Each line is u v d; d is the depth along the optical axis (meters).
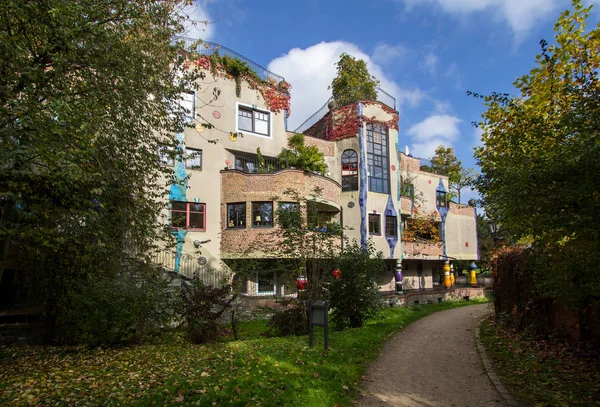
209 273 17.91
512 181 5.99
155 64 9.75
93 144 7.44
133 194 10.05
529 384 6.36
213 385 5.94
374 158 25.06
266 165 21.55
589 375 6.52
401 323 13.88
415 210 28.81
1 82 7.07
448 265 29.64
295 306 11.84
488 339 10.24
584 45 7.02
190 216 18.67
